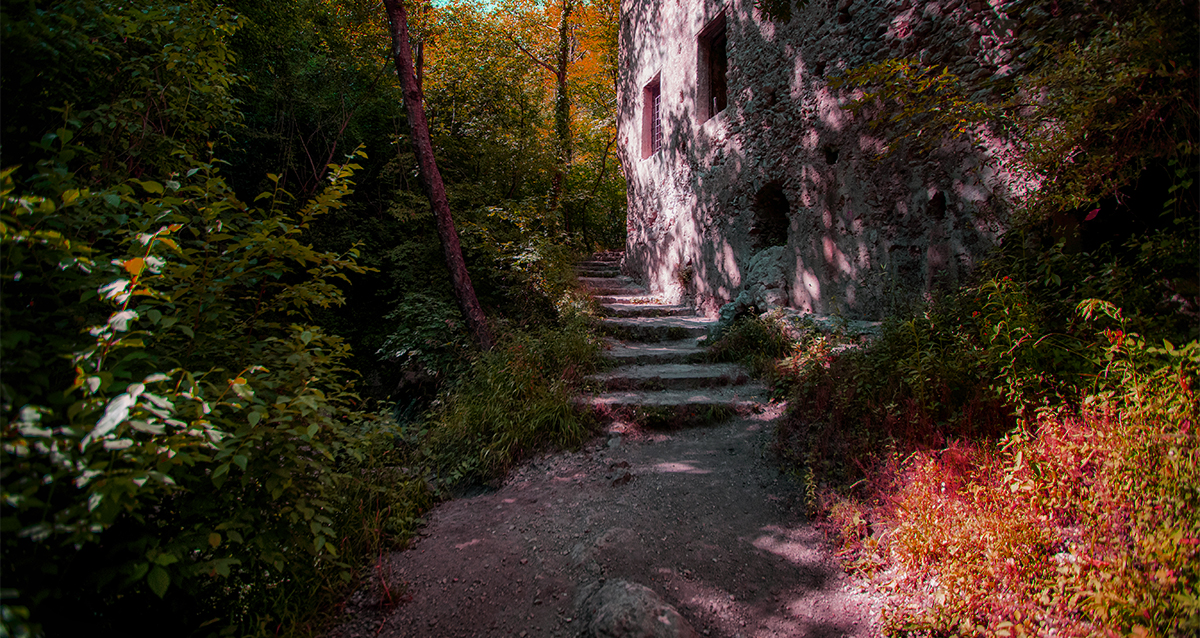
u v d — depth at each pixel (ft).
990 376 9.70
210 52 11.04
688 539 9.84
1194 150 8.29
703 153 27.40
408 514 11.39
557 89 47.24
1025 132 11.02
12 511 4.99
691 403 15.40
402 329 24.26
